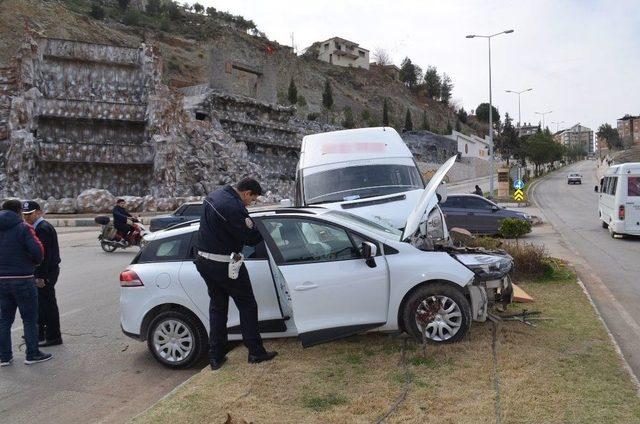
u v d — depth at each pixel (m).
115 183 35.31
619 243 16.06
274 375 4.93
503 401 4.16
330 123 79.25
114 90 35.78
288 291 5.46
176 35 98.00
